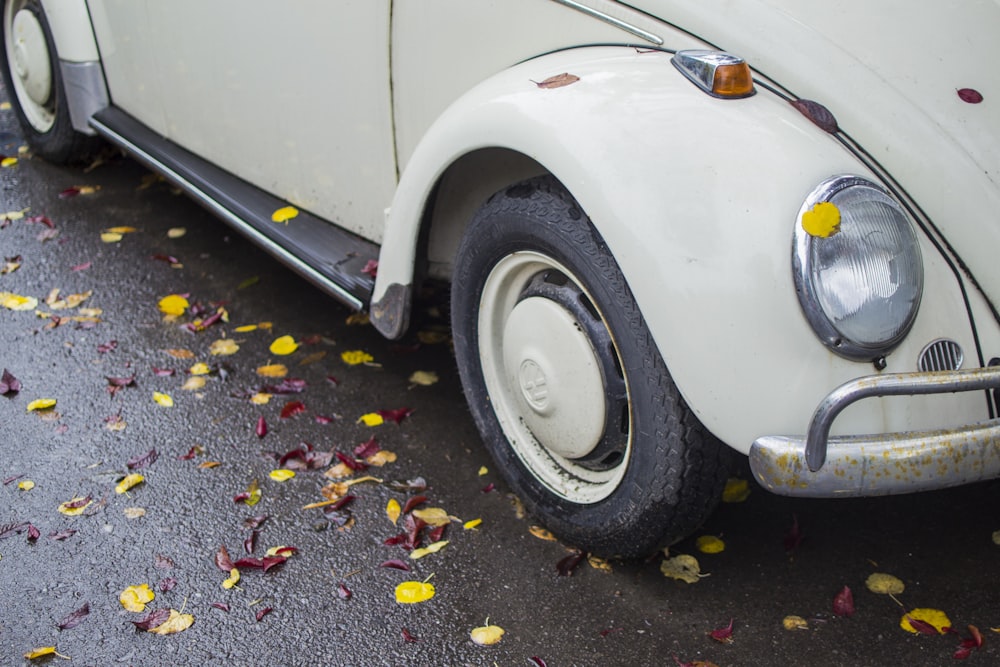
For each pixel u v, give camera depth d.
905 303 1.84
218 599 2.32
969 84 2.10
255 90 3.11
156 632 2.22
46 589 2.34
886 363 1.87
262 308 3.53
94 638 2.21
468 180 2.54
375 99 2.74
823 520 2.56
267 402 3.03
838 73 2.06
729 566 2.41
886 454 1.80
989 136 2.05
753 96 1.99
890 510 2.58
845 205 1.81
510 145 2.14
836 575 2.38
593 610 2.29
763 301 1.82
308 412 2.99
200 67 3.30
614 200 1.93
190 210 4.18
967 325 1.96
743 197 1.85
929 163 2.00
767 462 1.85
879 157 2.01
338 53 2.78
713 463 2.08
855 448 1.81
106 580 2.37
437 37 2.53
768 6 2.13
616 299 2.04
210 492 2.66
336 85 2.83
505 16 2.39
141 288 3.62
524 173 2.56
